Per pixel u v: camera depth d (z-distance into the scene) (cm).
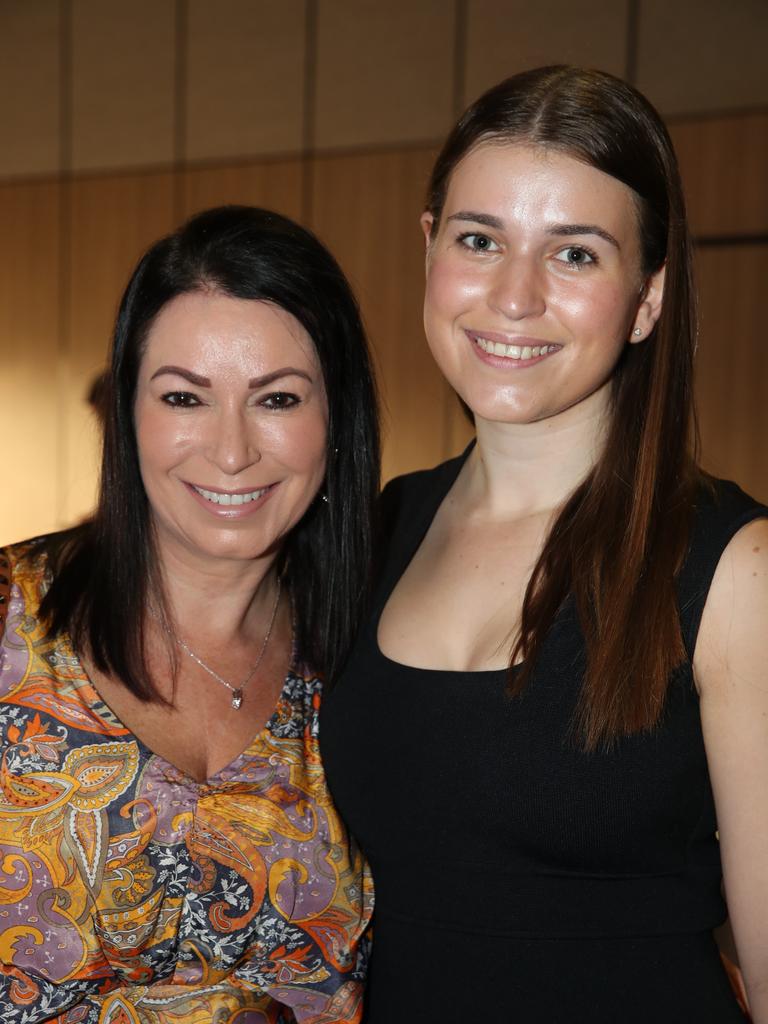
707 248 600
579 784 149
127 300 162
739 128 587
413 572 176
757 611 142
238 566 169
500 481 170
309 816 169
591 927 151
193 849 159
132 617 166
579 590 153
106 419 167
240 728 171
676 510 151
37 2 772
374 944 168
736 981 163
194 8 723
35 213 789
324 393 166
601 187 145
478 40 640
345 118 684
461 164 151
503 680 153
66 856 155
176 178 739
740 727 142
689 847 154
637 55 603
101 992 160
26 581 166
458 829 155
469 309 152
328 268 166
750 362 596
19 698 158
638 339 157
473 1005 153
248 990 167
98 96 760
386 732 162
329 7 681
